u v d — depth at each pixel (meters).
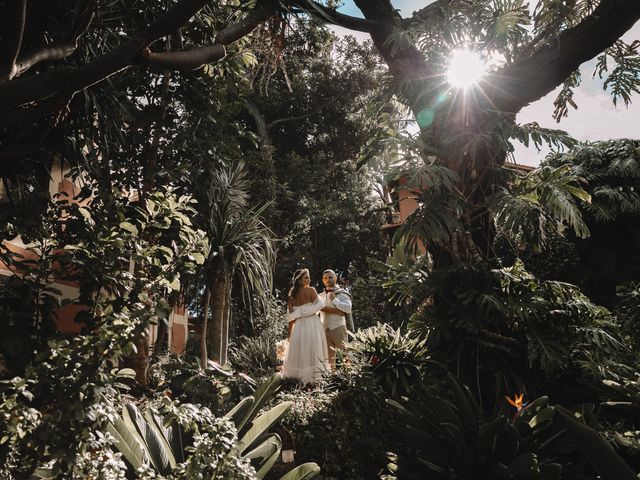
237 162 8.78
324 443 5.47
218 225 7.91
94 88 4.78
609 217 9.18
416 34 6.88
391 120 7.75
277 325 11.53
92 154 5.36
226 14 6.45
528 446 4.51
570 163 9.88
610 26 6.53
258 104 18.33
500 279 6.48
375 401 5.96
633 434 4.45
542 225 6.62
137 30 5.02
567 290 6.65
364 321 13.95
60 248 3.68
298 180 18.23
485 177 6.95
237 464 3.24
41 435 2.71
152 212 3.96
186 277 7.40
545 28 7.04
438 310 6.71
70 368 2.88
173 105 7.30
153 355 7.66
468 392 5.20
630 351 6.40
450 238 6.70
